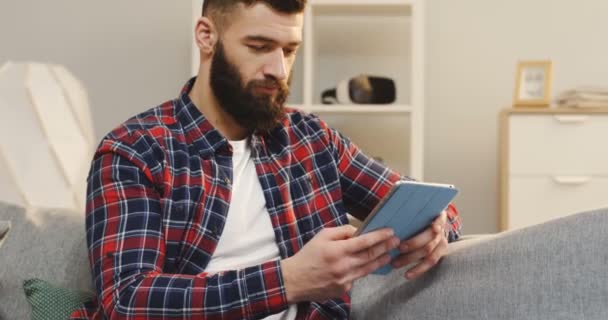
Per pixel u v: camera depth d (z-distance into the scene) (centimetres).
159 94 322
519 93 294
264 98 135
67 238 151
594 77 319
